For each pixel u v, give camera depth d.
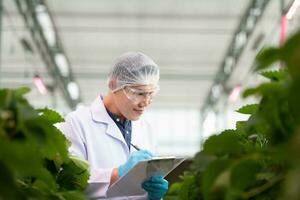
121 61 2.62
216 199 0.73
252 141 0.96
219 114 11.15
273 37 6.93
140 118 2.81
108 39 8.20
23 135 0.73
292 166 0.55
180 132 13.02
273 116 0.77
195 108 12.53
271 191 0.81
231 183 0.72
